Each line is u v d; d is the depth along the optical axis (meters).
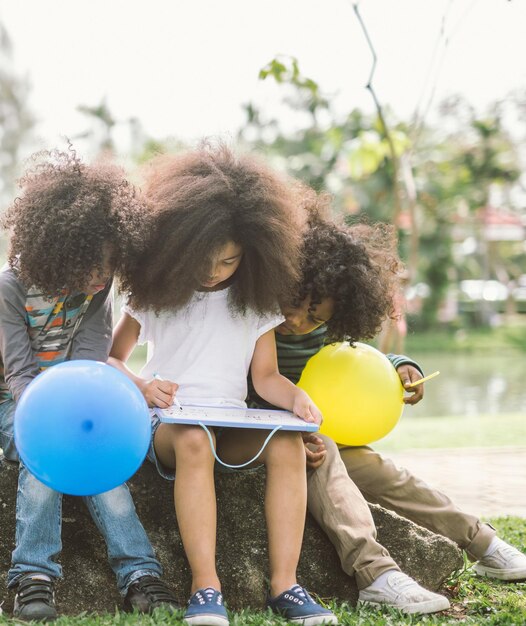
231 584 2.69
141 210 2.57
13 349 2.59
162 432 2.57
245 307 2.73
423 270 22.69
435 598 2.58
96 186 2.58
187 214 2.60
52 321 2.68
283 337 3.07
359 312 2.96
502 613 2.62
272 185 2.77
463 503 4.75
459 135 20.31
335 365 2.98
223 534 2.72
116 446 2.24
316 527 2.78
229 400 2.70
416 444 6.85
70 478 2.25
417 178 19.72
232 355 2.73
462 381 13.70
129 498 2.57
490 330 24.06
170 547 2.70
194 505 2.43
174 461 2.58
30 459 2.26
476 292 28.50
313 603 2.43
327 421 2.96
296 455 2.56
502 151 20.22
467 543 3.06
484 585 2.98
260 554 2.73
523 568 3.00
